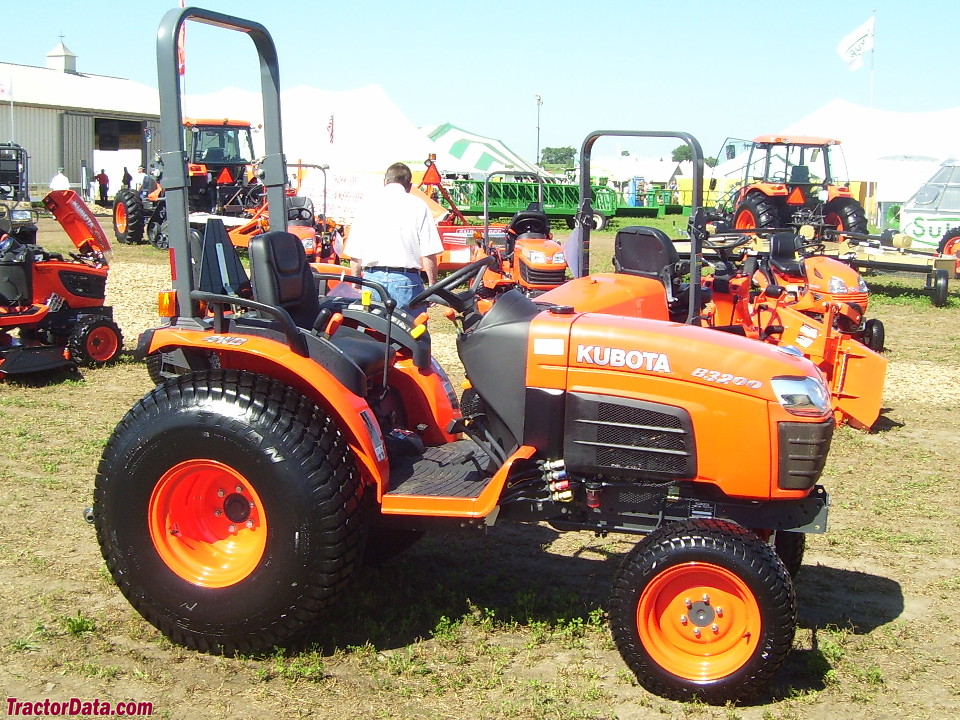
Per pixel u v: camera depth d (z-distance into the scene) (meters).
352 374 3.69
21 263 7.81
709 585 3.31
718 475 3.48
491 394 3.70
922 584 4.45
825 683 3.48
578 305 5.59
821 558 4.75
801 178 19.22
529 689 3.37
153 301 12.02
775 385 3.44
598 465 3.57
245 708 3.20
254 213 16.52
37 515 4.90
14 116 33.25
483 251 12.86
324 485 3.36
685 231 6.85
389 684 3.37
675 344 3.52
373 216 5.93
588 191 6.09
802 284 9.27
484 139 33.22
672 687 3.31
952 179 17.70
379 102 28.52
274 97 4.28
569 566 4.52
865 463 6.39
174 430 3.43
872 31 27.19
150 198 18.61
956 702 3.39
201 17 3.80
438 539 4.84
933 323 12.42
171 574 3.49
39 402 7.18
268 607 3.39
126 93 38.12
